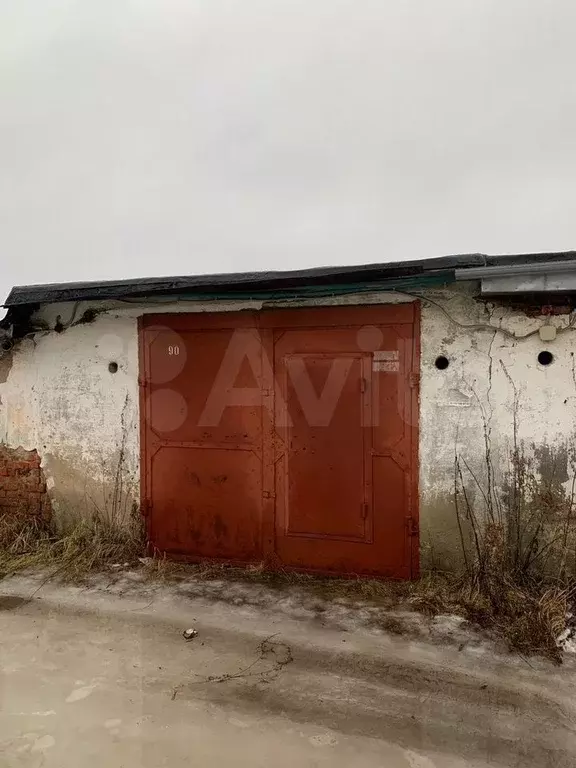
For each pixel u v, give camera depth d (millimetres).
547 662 3033
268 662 3100
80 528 4789
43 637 3418
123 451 4703
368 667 3031
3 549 4727
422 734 2525
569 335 3617
